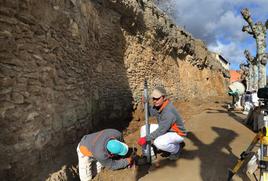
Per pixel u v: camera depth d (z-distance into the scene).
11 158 4.07
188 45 20.19
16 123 4.23
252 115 8.84
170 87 16.89
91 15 8.43
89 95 7.98
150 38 13.48
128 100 11.16
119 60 10.80
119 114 10.29
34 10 4.86
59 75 5.91
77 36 7.07
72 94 6.61
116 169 5.04
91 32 8.38
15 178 4.10
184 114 12.16
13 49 4.25
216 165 5.46
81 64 7.40
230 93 13.54
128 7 10.97
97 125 8.56
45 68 5.23
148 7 13.40
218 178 4.92
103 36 9.55
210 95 27.27
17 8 4.36
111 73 10.03
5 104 4.04
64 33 6.27
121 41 10.97
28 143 4.47
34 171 4.51
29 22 4.70
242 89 13.23
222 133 8.01
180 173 5.13
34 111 4.73
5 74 4.06
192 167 5.36
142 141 5.38
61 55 6.06
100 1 9.50
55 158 5.27
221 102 19.84
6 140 4.04
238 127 8.84
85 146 4.86
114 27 10.36
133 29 11.95
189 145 6.75
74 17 6.88
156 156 5.77
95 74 8.74
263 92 4.40
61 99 5.93
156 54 14.80
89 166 4.98
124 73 11.10
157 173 5.16
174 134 5.35
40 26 5.09
